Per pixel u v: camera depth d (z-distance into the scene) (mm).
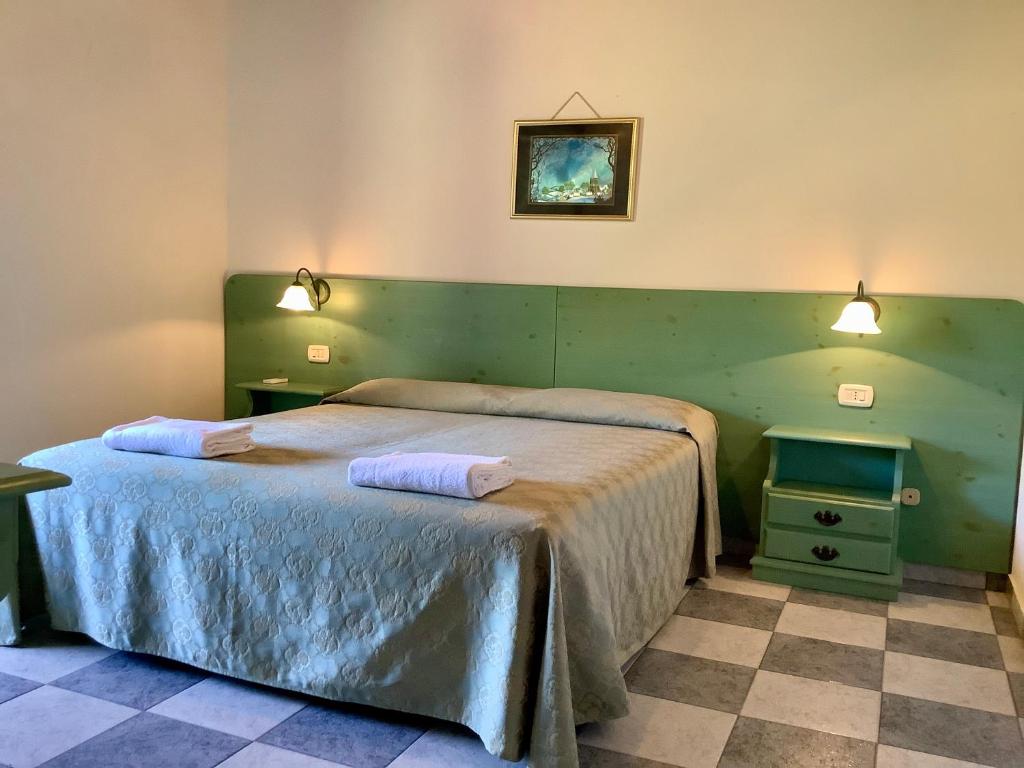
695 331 3883
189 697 2365
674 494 3066
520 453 2902
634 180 3938
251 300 4676
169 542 2428
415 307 4367
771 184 3736
